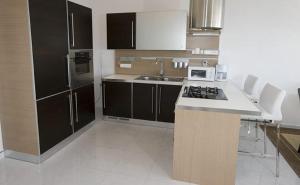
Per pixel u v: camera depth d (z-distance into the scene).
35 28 2.43
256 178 2.45
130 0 4.16
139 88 3.88
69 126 3.17
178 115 2.22
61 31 2.85
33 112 2.55
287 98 3.94
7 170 2.55
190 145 2.26
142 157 2.88
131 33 3.84
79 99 3.38
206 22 2.81
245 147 3.19
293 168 2.65
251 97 3.18
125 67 4.43
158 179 2.41
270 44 3.83
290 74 3.86
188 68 3.81
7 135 2.74
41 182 2.34
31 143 2.65
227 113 2.09
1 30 2.46
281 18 3.71
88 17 3.48
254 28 3.83
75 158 2.84
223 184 2.26
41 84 2.57
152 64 4.28
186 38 3.85
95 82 4.62
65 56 2.96
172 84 3.70
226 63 4.05
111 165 2.68
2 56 2.51
